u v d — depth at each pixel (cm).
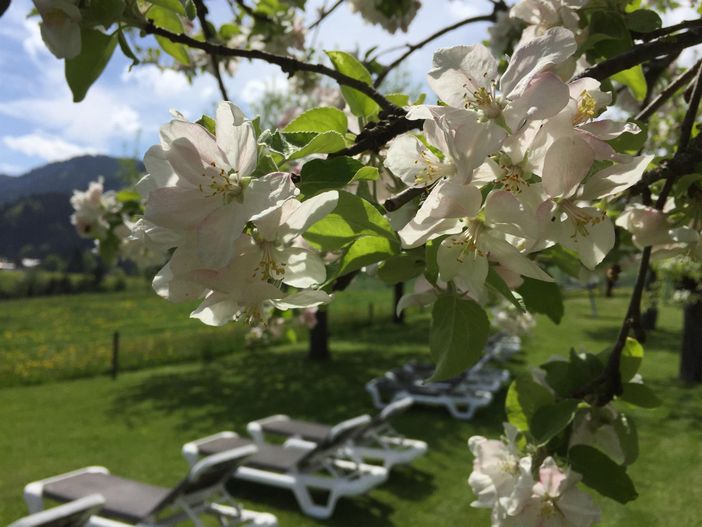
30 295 4950
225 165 83
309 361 1540
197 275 81
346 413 1030
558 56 84
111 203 450
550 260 151
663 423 879
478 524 581
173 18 138
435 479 700
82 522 442
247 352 1698
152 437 880
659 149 329
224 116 84
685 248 132
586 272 220
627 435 141
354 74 131
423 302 126
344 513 618
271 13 293
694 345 1219
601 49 140
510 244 88
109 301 3984
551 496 130
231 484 692
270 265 83
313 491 679
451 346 102
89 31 123
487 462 141
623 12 141
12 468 748
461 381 1079
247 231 85
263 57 129
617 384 140
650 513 575
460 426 934
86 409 1065
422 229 88
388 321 2348
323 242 93
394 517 605
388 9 245
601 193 86
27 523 404
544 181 82
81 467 751
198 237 79
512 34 240
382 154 117
